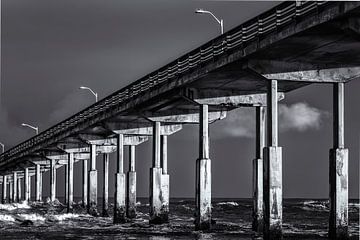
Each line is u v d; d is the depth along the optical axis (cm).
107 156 8788
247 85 4703
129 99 5900
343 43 3425
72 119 8062
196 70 4491
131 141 7469
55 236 4906
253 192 4859
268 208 3762
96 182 8006
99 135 8006
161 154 6366
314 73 3922
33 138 10475
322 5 3077
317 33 3247
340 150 3841
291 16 3347
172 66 4991
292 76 3891
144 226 5781
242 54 3828
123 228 5694
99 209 11538
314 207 12644
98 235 4953
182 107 5794
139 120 6719
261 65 3859
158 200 5831
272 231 3747
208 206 4750
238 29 3941
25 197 13350
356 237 4553
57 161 12081
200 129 4831
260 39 3622
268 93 3878
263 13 3612
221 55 4125
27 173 13438
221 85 4741
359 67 3959
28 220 6381
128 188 6762
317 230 5453
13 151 12138
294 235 4716
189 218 7675
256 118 4966
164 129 6375
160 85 5184
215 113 5656
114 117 6506
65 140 8800
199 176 4756
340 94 3928
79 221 6956
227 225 5944
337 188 3809
